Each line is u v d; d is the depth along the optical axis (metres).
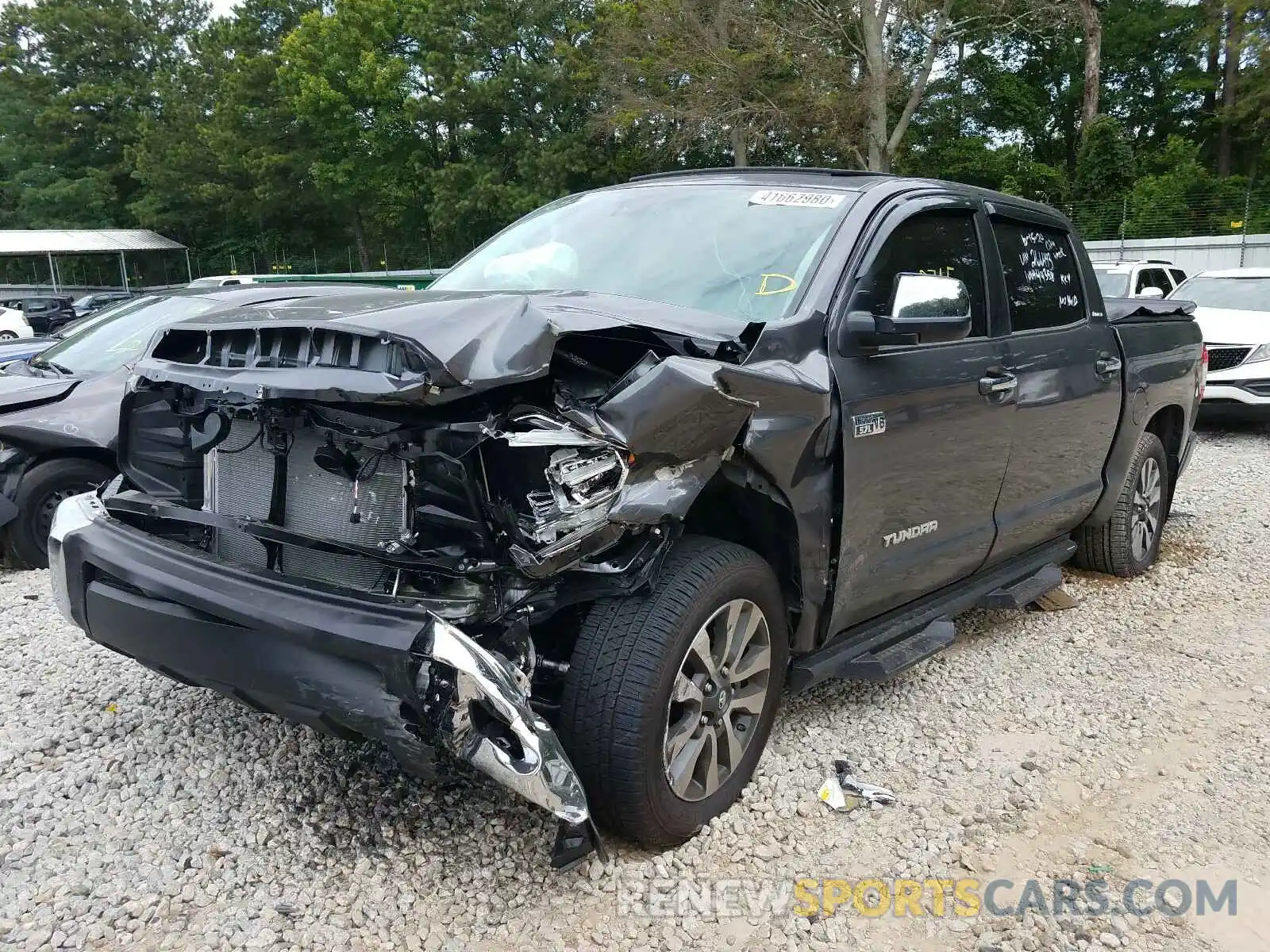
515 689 2.35
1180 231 28.25
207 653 2.48
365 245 48.16
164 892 2.62
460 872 2.73
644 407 2.45
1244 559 6.11
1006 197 4.36
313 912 2.54
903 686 4.11
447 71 36.91
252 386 2.43
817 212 3.47
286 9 49.00
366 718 2.27
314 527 2.62
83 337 6.78
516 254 3.94
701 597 2.70
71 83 57.06
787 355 2.93
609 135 34.25
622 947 2.47
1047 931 2.60
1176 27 41.16
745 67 25.44
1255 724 3.85
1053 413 4.30
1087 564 5.67
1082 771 3.45
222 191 46.00
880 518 3.31
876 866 2.85
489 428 2.35
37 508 5.63
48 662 4.17
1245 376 10.38
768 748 3.47
